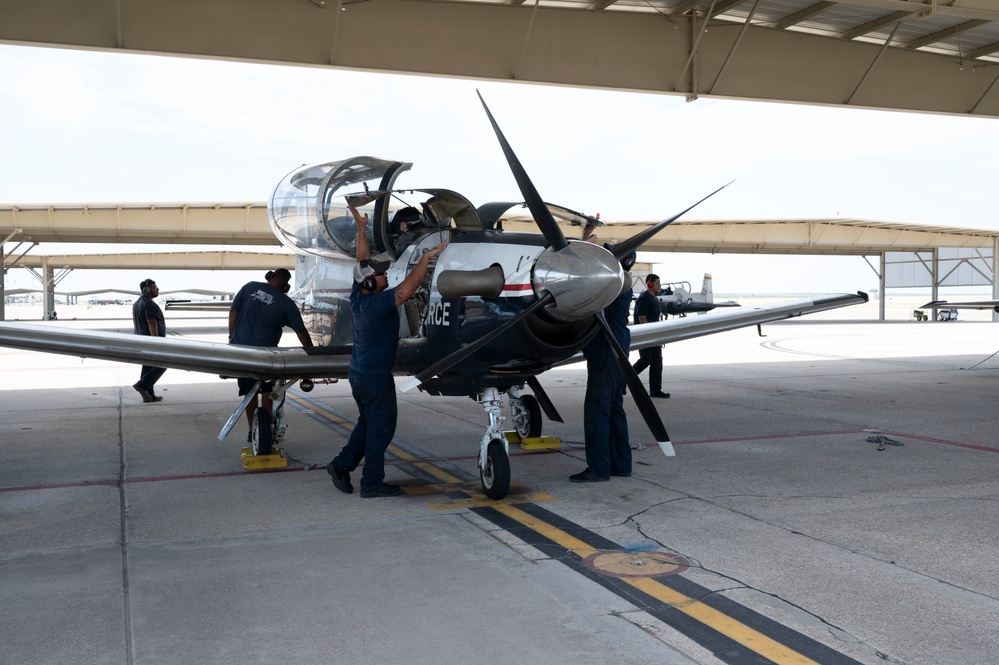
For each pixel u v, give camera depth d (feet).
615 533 13.39
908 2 31.76
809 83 40.45
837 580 10.98
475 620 9.64
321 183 20.74
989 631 9.23
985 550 12.30
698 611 9.89
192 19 31.40
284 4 32.32
